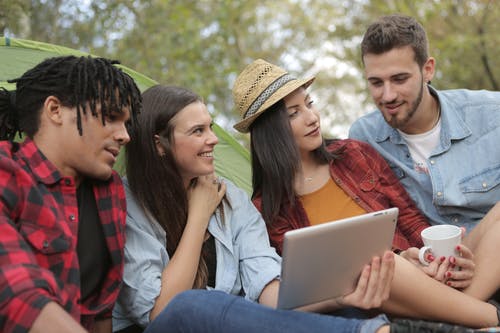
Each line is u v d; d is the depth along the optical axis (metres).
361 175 2.62
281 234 2.54
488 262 2.16
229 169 3.25
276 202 2.55
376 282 1.92
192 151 2.30
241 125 2.63
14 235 1.69
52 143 1.91
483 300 2.15
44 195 1.85
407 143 2.70
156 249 2.20
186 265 2.18
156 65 6.66
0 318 1.59
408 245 2.50
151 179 2.30
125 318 2.24
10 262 1.64
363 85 8.90
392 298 2.05
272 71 2.64
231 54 7.90
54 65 1.92
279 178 2.54
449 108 2.66
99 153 1.94
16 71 2.79
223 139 3.28
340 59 8.45
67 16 5.46
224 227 2.38
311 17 8.93
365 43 2.57
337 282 1.90
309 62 9.05
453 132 2.62
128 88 2.00
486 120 2.63
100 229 2.04
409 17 2.60
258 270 2.28
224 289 2.28
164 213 2.30
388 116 2.59
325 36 8.83
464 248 2.12
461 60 7.71
